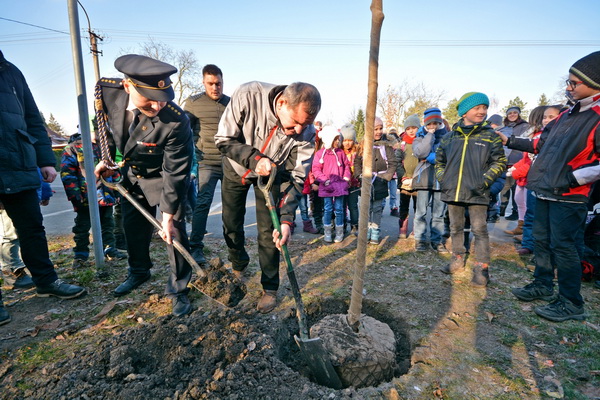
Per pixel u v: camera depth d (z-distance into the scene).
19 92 2.54
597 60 2.26
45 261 2.78
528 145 3.03
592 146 2.33
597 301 2.88
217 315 2.38
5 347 2.18
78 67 2.99
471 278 3.38
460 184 3.21
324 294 2.97
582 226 2.80
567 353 2.19
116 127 2.32
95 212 3.25
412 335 2.39
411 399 1.79
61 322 2.47
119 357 1.90
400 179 4.83
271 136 2.32
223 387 1.74
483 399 1.80
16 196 2.57
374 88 1.74
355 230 5.00
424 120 4.13
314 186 4.86
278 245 2.14
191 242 3.53
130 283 2.94
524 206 4.91
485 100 3.16
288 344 2.46
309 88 1.91
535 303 2.87
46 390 1.75
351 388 1.84
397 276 3.43
